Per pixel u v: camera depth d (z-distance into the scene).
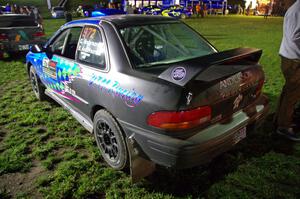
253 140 3.36
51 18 28.02
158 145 2.16
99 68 2.81
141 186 2.61
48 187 2.64
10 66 7.84
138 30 2.96
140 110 2.28
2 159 3.09
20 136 3.64
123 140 2.60
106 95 2.64
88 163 2.99
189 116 2.08
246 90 2.62
